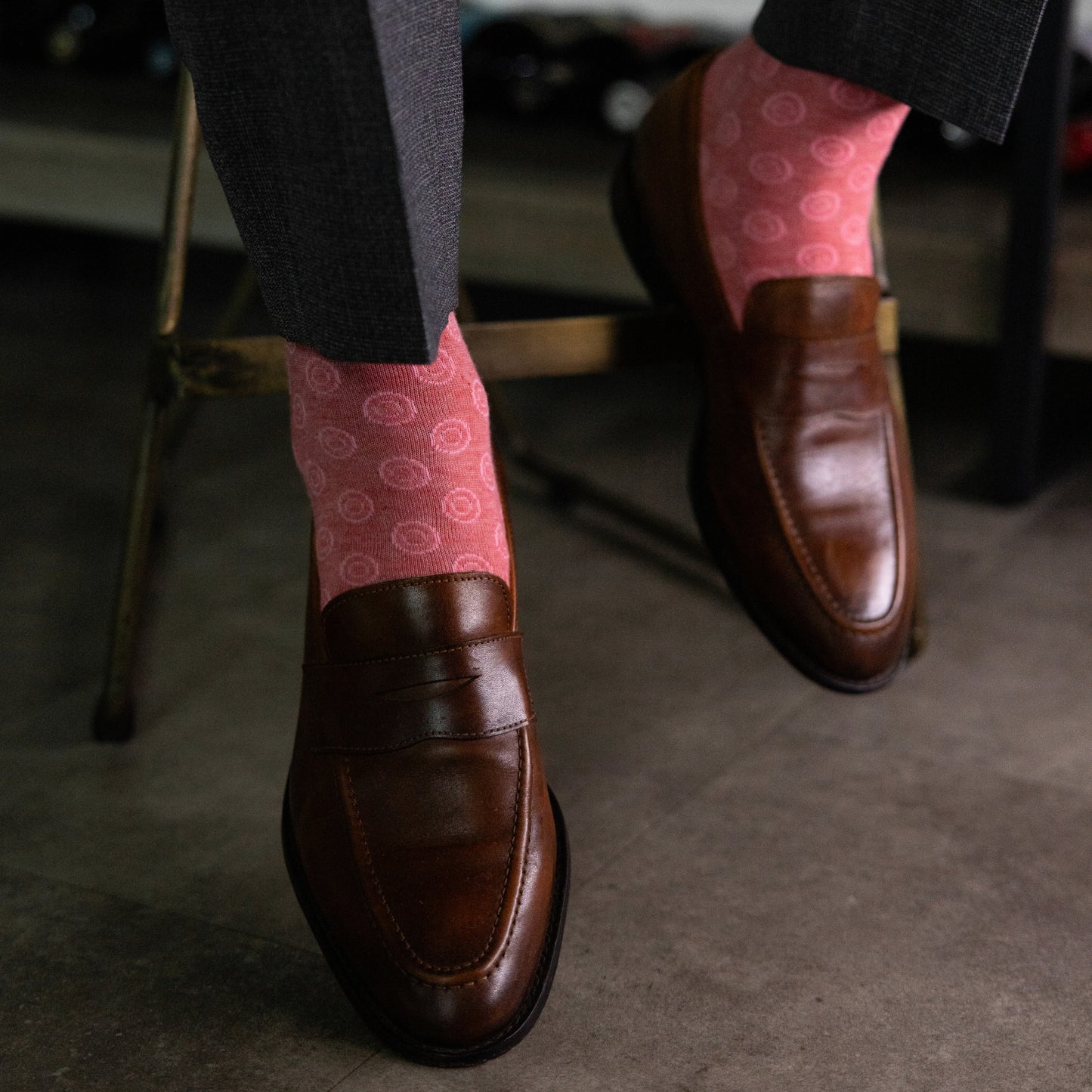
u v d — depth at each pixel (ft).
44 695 3.55
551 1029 2.25
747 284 2.80
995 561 4.27
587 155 5.87
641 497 4.93
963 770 3.08
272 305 2.14
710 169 2.87
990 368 6.43
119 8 7.43
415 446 2.19
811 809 2.93
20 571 4.34
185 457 5.44
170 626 3.95
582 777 3.10
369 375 2.15
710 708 3.42
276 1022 2.29
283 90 1.89
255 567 4.39
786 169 2.70
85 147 6.07
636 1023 2.26
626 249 3.26
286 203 2.00
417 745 2.19
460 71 2.03
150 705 3.49
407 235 1.88
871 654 2.65
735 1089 2.10
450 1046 2.04
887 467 2.81
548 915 2.17
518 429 4.74
